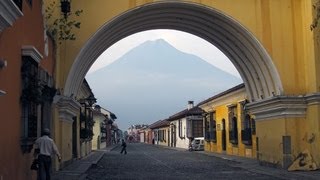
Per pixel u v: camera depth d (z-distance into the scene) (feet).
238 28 70.79
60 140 64.80
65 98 64.08
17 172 36.91
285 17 71.26
